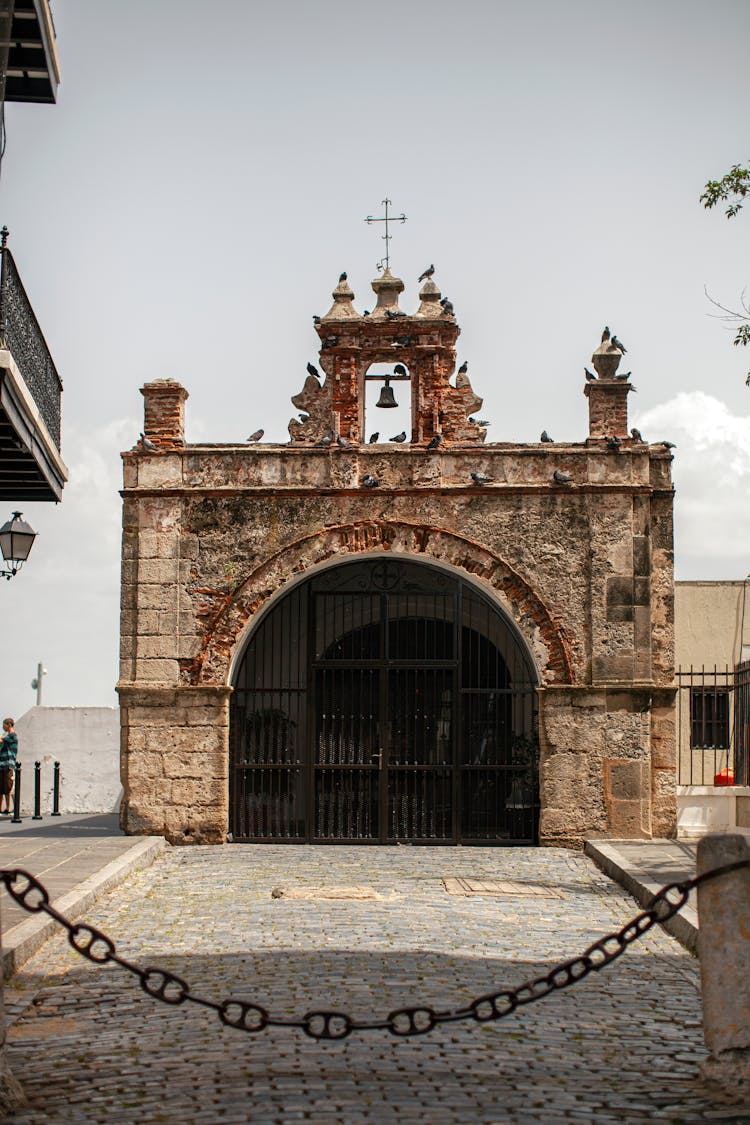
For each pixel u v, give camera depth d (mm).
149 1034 8195
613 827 18953
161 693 19266
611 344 19922
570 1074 7285
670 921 12180
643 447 19484
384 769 19453
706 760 24953
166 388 19766
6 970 9766
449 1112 6477
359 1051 7699
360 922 12398
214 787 19156
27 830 20016
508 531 19469
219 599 19438
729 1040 6938
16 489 18172
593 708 19141
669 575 19531
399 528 19453
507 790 19531
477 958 10641
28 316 15148
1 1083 6684
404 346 19844
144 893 14336
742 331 15297
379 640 19719
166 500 19609
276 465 19609
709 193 15422
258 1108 6508
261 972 9922
